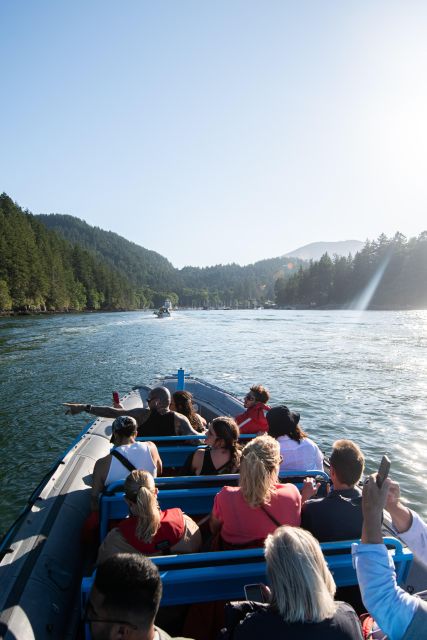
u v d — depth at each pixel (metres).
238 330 43.84
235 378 16.84
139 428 4.87
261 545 2.66
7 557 3.04
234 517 2.67
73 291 104.62
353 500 2.75
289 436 4.08
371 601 1.69
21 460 8.09
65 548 3.35
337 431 10.24
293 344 29.55
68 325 47.81
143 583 1.50
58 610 2.78
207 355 23.56
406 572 2.68
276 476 2.77
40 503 3.82
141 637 1.50
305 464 4.05
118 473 3.53
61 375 16.56
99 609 1.50
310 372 18.12
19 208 108.88
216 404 8.90
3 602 2.58
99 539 3.52
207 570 2.30
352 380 16.34
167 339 33.16
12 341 28.56
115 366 19.00
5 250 74.12
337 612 1.65
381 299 115.19
